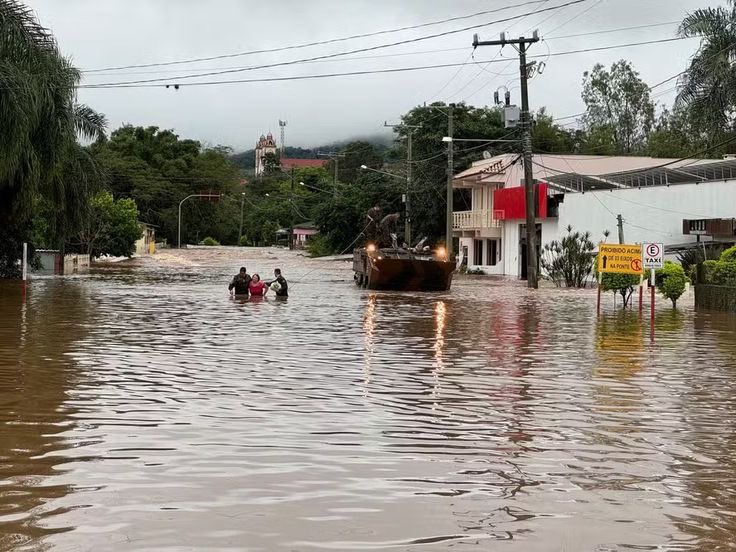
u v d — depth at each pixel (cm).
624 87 8956
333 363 1391
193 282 4009
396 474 730
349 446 827
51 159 3288
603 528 600
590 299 3222
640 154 7988
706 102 3688
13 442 825
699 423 954
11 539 562
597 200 4619
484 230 6084
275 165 18725
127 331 1848
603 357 1516
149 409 988
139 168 12375
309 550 550
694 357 1530
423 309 2641
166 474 718
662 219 4341
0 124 2930
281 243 14575
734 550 561
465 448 826
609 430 913
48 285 3644
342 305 2762
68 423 910
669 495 680
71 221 4228
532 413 999
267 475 720
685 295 3409
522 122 3997
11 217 3456
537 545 566
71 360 1384
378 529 592
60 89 3288
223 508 631
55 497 653
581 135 8831
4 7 3155
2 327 1900
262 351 1534
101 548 548
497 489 691
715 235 4025
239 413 973
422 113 7106
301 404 1032
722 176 4497
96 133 4366
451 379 1243
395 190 7094
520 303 2967
